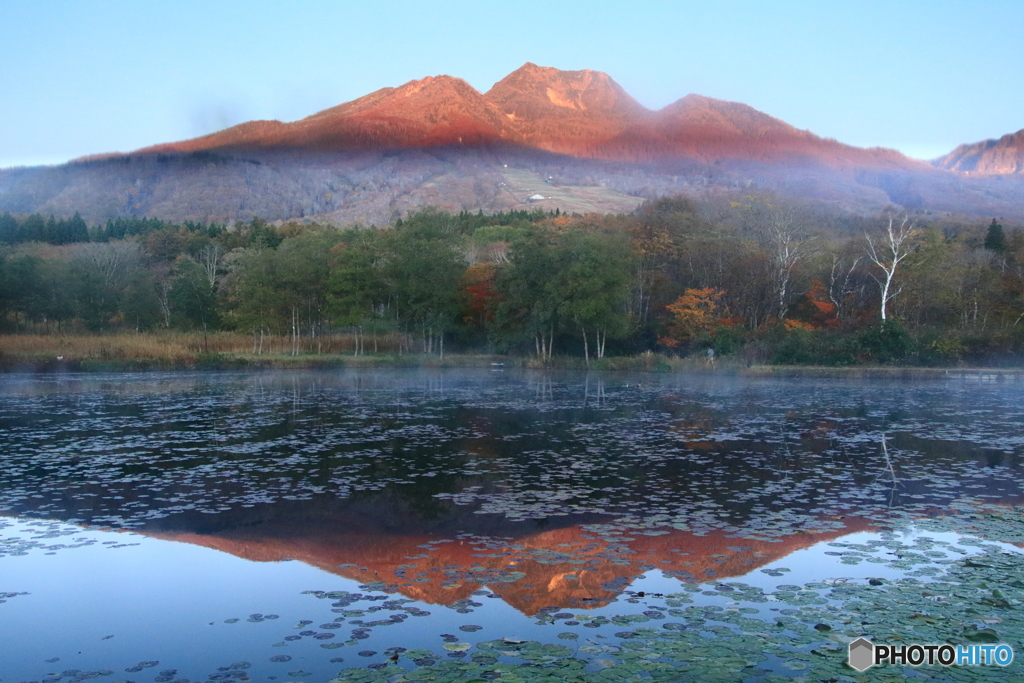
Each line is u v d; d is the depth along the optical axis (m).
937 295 54.38
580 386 36.91
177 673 6.46
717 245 59.16
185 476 14.64
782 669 6.34
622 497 12.91
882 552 9.71
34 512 11.88
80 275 60.12
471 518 11.53
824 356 46.91
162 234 98.12
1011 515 11.61
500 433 20.52
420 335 57.56
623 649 6.77
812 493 13.16
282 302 56.94
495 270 58.38
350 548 10.02
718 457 16.84
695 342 50.72
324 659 6.68
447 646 6.88
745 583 8.55
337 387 35.69
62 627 7.50
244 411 25.55
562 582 8.65
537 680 6.16
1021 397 31.33
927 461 16.31
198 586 8.63
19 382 37.00
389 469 15.41
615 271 49.38
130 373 43.41
